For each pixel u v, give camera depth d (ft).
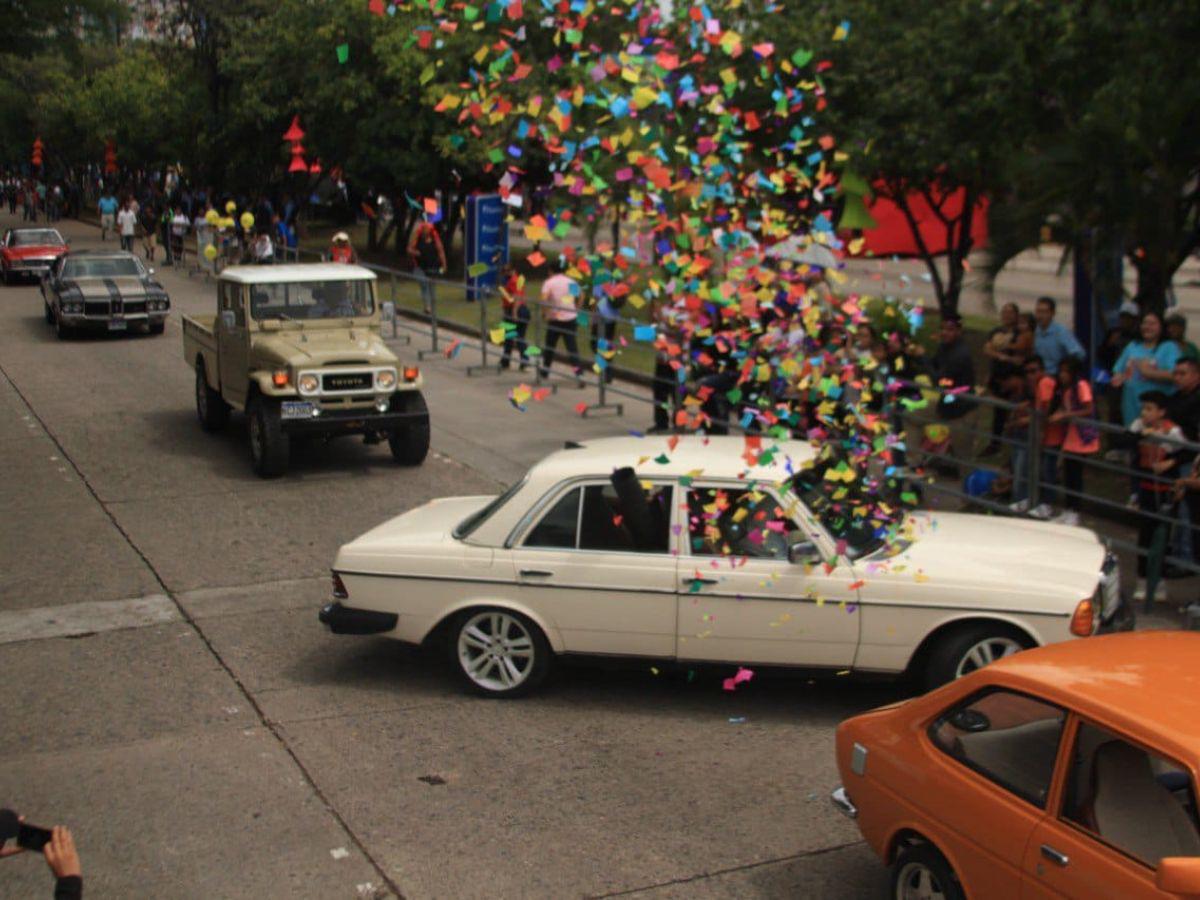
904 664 25.14
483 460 49.55
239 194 123.44
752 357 25.34
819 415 27.07
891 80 60.70
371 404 46.80
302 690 27.99
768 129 30.19
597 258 23.68
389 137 108.99
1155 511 33.55
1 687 28.30
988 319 85.87
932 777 16.62
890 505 27.20
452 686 28.19
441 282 72.49
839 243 26.40
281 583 35.45
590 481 26.76
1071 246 41.65
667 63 22.52
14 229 118.52
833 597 25.17
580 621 26.53
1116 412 45.80
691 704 26.99
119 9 80.07
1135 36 40.47
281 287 48.11
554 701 27.22
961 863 15.99
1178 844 13.64
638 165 23.32
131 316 80.48
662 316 24.32
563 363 68.69
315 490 45.52
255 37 111.75
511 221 25.00
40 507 43.42
